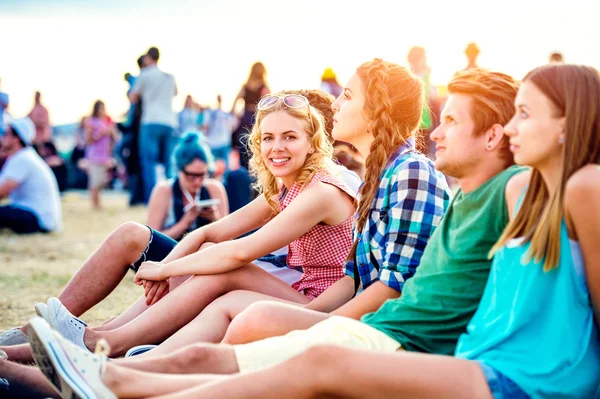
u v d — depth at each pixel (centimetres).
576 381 214
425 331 243
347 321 245
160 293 330
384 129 293
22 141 933
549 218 216
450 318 241
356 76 306
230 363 244
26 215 923
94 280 350
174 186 522
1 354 271
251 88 921
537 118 217
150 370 242
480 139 243
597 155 215
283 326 259
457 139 244
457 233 243
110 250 351
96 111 1359
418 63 870
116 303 518
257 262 360
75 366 218
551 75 217
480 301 236
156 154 1141
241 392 207
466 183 249
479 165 245
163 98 1127
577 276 216
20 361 294
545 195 222
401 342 242
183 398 208
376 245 289
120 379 222
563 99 214
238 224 369
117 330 305
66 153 1886
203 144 523
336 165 357
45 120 1541
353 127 307
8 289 562
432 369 207
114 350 302
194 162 510
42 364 221
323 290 330
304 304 321
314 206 314
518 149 222
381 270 276
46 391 259
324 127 358
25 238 889
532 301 215
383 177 291
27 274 634
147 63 1112
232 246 311
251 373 210
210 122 1374
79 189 1789
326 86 952
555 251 214
